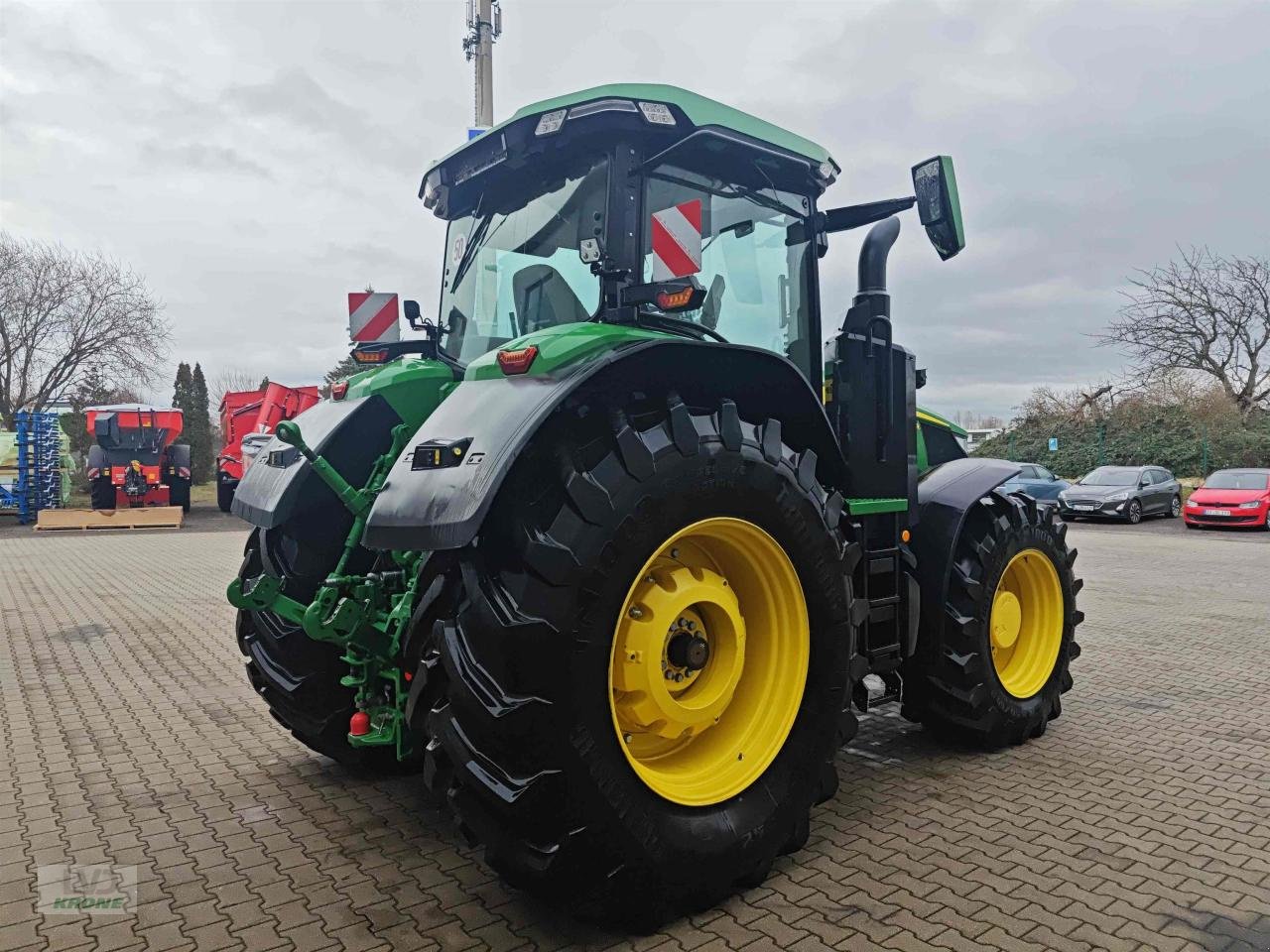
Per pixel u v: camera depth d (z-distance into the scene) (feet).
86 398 99.91
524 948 8.07
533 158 10.68
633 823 7.95
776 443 9.44
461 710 7.72
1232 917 8.56
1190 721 15.24
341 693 11.83
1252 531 56.85
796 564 9.52
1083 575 35.04
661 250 9.27
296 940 8.21
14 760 13.38
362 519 10.27
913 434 12.60
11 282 92.12
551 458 8.09
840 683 9.96
